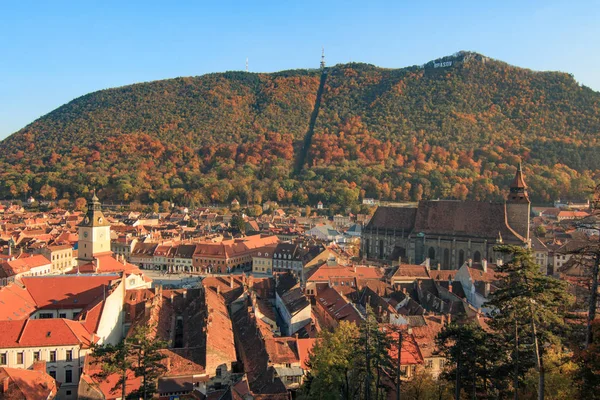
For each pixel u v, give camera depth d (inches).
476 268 6766.7
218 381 3932.1
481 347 2972.4
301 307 5255.9
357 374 3535.9
